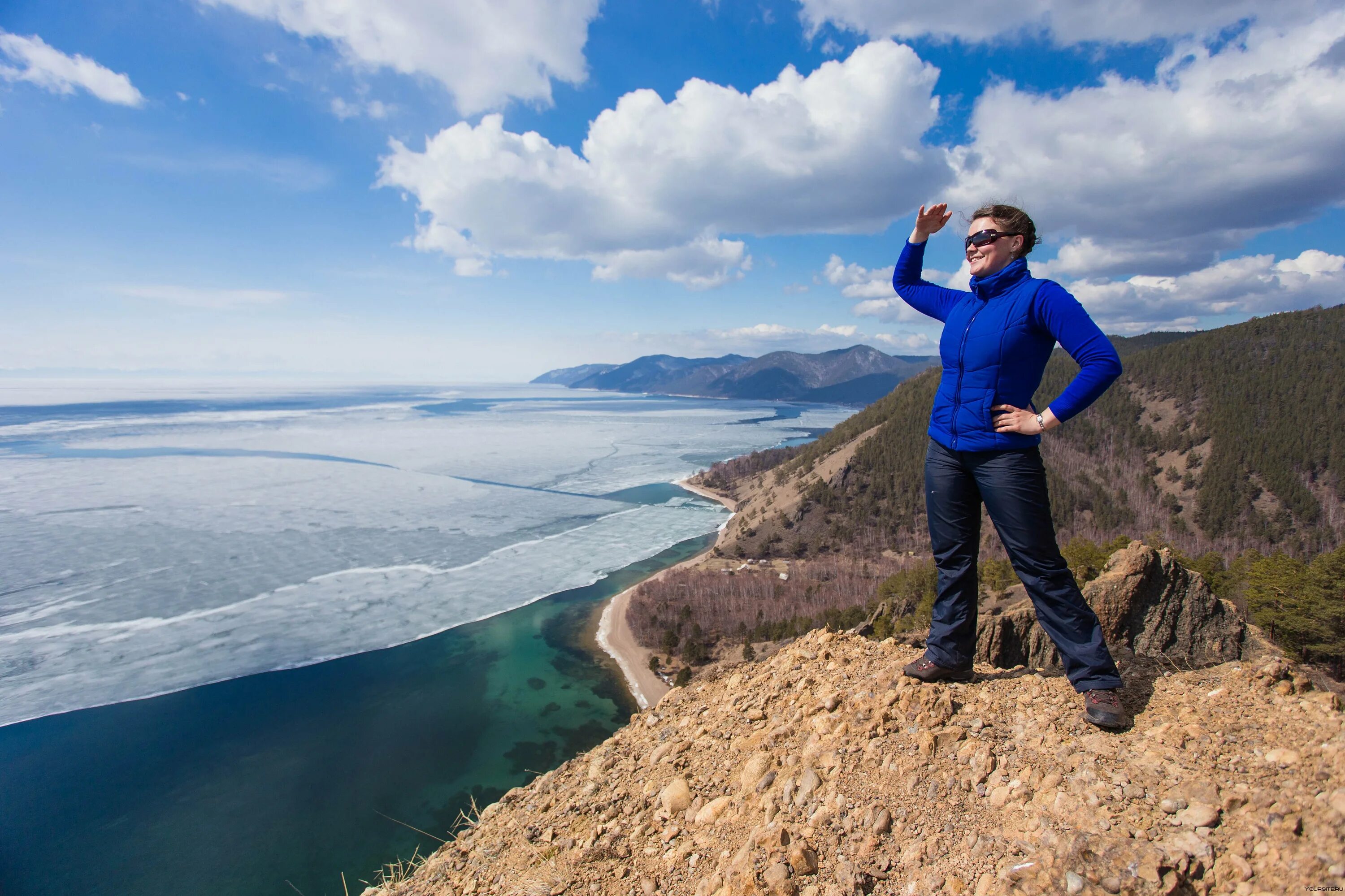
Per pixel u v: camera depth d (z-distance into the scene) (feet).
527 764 146.72
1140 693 13.94
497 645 213.66
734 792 14.44
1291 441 414.00
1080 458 474.49
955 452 14.79
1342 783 9.47
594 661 198.80
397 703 176.76
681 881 12.64
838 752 13.89
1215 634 30.76
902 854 11.21
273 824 129.39
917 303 17.20
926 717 14.10
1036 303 13.23
